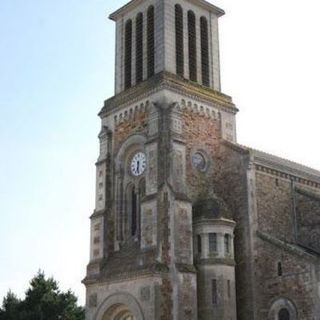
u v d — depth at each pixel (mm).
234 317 44344
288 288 44500
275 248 46125
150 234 45969
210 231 45938
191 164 49656
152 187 47312
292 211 52312
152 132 49156
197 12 57219
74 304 73000
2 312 69750
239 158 50438
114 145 53656
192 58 55188
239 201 49281
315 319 42250
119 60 57531
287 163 56938
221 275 44750
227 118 53844
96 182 53469
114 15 59406
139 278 45188
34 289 71438
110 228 51344
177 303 43125
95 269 49906
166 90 49906
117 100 54375
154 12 54781
